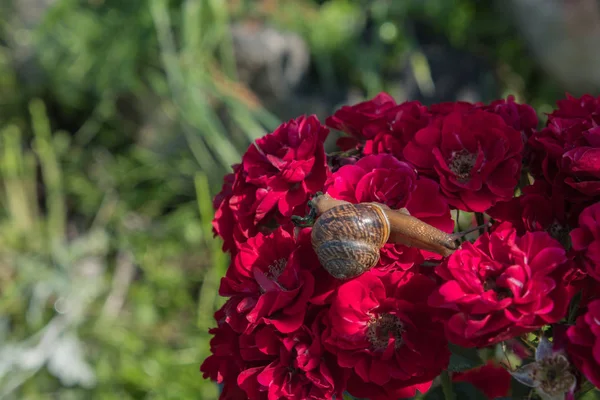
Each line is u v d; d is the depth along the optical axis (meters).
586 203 0.29
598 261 0.27
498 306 0.26
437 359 0.29
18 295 0.68
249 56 0.68
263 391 0.30
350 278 0.29
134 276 0.71
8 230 0.74
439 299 0.27
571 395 0.27
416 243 0.30
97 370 0.63
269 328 0.29
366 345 0.29
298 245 0.30
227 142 0.66
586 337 0.27
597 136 0.30
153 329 0.67
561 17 0.62
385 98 0.36
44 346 0.64
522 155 0.31
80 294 0.68
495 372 0.33
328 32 0.70
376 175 0.30
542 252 0.27
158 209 0.75
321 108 0.68
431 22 0.72
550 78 0.67
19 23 0.83
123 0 0.74
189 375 0.61
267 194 0.31
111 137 0.78
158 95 0.74
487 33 0.71
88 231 0.75
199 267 0.70
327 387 0.29
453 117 0.31
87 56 0.75
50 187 0.75
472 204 0.30
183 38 0.68
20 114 0.81
